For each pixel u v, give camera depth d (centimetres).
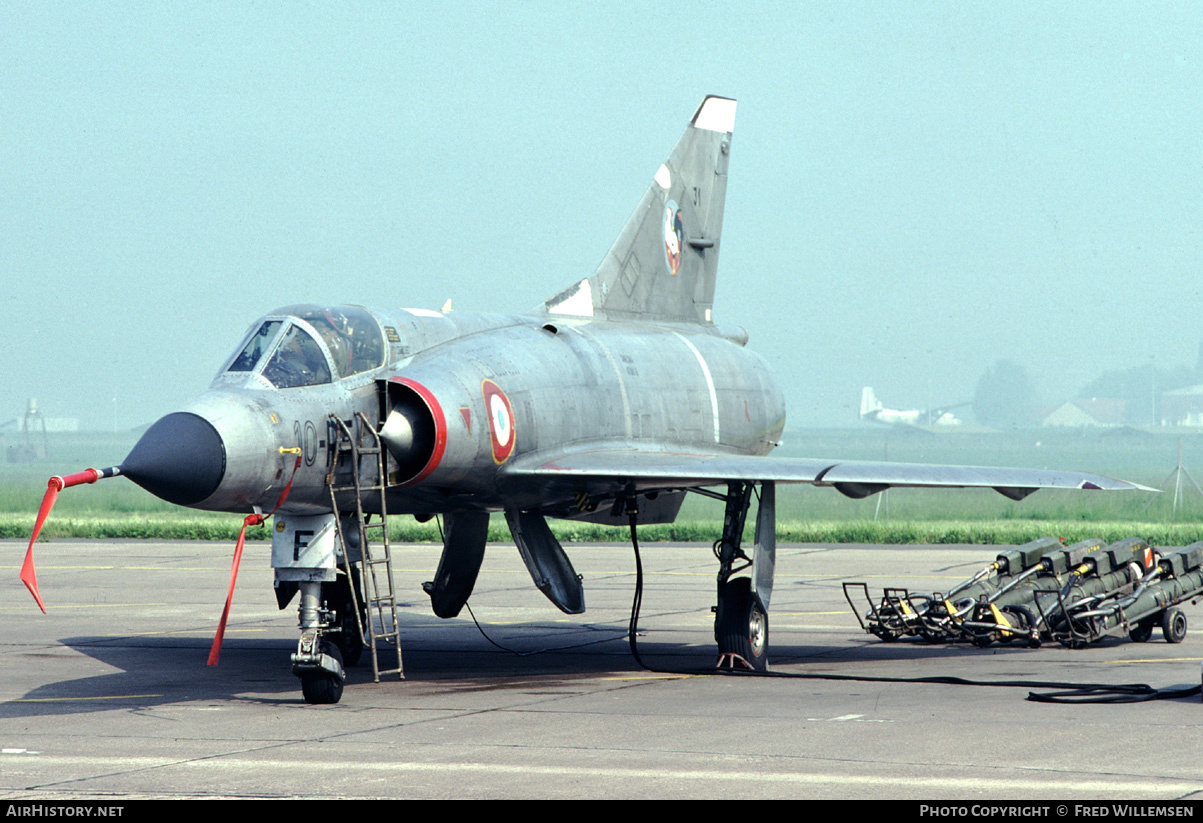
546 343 5525
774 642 6109
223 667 5334
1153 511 16438
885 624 5844
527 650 5941
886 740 3456
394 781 2988
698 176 7094
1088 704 4109
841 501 19112
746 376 6856
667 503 6625
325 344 4494
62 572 9638
